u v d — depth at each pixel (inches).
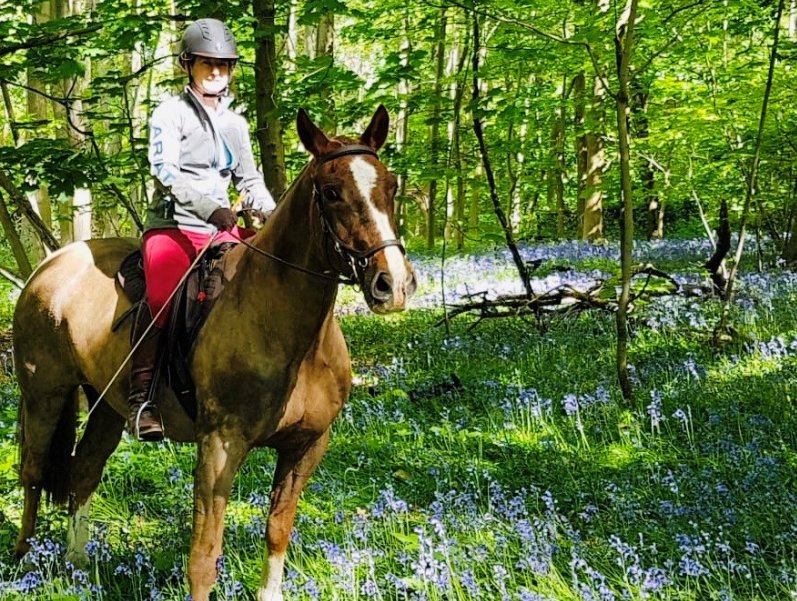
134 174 371.2
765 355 332.5
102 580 190.5
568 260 681.6
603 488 238.1
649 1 382.3
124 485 249.0
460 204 882.8
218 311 161.3
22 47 324.5
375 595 174.6
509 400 302.2
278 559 171.9
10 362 414.3
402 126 926.4
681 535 189.2
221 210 162.6
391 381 348.2
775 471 226.7
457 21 424.2
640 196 642.8
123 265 185.3
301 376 160.4
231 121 178.2
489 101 408.5
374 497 239.0
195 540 156.7
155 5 357.1
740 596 173.2
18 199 306.5
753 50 500.7
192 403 167.2
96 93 357.1
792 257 586.6
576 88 743.7
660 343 368.5
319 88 370.0
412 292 139.7
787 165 533.3
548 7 412.2
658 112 526.0
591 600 166.2
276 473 173.0
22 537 202.1
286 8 386.3
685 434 272.5
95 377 185.0
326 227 144.3
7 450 265.1
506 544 190.2
